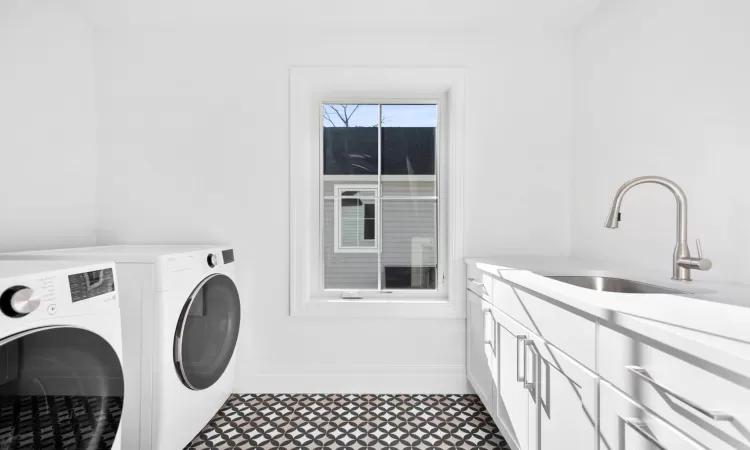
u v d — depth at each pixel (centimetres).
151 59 236
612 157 200
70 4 210
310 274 247
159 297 160
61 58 210
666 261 163
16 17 185
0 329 92
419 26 234
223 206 237
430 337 238
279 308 238
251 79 237
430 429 198
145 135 236
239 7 213
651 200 172
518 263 195
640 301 105
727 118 135
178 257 171
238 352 238
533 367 143
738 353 64
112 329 125
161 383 160
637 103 182
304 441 188
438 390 238
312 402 226
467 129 238
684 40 154
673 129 160
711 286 126
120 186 236
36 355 100
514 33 238
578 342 114
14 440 95
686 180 153
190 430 180
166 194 237
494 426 201
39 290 103
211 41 237
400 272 250
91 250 188
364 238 250
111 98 235
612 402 98
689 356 74
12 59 183
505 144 238
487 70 238
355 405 223
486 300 197
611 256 200
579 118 230
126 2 208
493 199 239
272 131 238
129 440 160
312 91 247
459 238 238
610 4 203
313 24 232
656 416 83
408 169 250
